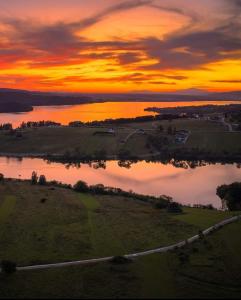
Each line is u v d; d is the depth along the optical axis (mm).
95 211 137625
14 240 107625
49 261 93062
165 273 86062
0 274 85625
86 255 97062
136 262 92125
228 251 98562
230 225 119688
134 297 75812
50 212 135125
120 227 119500
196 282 82188
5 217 128375
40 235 111750
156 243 105250
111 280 82750
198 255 96062
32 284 81125
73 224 122500
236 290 79625
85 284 81125
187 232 114000
